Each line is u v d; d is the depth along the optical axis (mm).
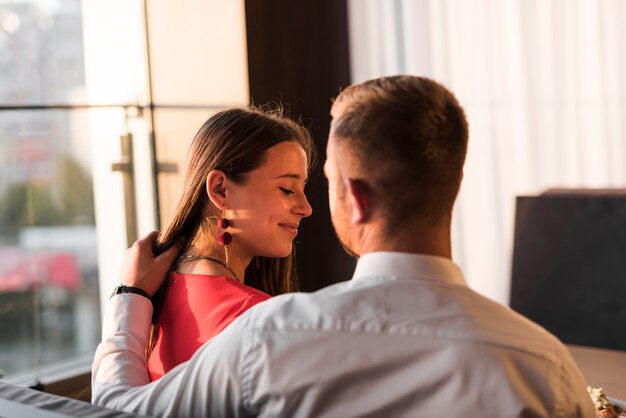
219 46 3643
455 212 4453
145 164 3615
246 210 1259
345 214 1033
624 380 1745
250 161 1252
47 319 3977
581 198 3150
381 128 978
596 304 3100
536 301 3230
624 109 4895
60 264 3955
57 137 3658
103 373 1166
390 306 967
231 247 1279
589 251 3123
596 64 4820
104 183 3697
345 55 4137
